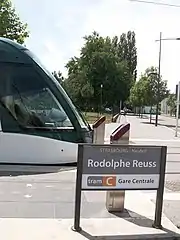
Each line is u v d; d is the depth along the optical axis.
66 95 10.35
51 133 9.85
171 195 7.71
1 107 9.70
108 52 72.88
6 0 27.47
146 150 5.46
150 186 5.52
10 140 9.62
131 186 5.46
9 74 9.95
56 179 8.27
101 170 5.33
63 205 6.45
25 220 5.64
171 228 5.55
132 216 6.02
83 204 6.55
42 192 7.20
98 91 70.81
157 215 5.57
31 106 9.93
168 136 23.42
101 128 8.07
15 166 9.41
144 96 59.53
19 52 10.15
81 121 10.47
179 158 13.23
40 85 10.11
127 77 76.38
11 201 6.55
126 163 5.42
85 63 71.62
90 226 5.50
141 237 5.17
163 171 5.55
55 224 5.52
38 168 9.33
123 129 6.01
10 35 27.80
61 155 9.86
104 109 71.94
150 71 59.88
